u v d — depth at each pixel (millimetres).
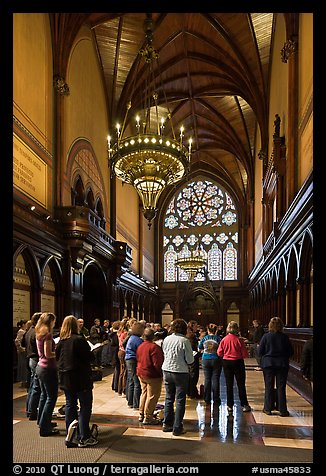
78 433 5203
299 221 10172
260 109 20422
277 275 14797
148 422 6086
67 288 13562
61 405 7484
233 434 5582
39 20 13031
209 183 34656
